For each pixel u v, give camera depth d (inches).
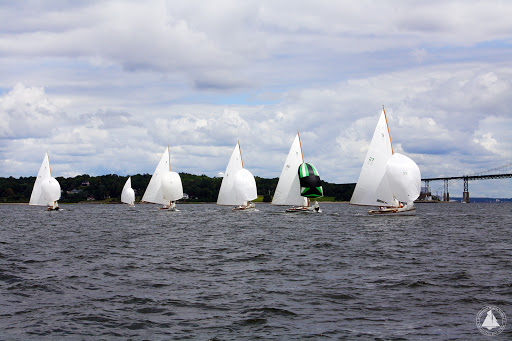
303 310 673.6
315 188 2856.8
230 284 844.0
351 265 1033.5
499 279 863.1
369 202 2389.3
